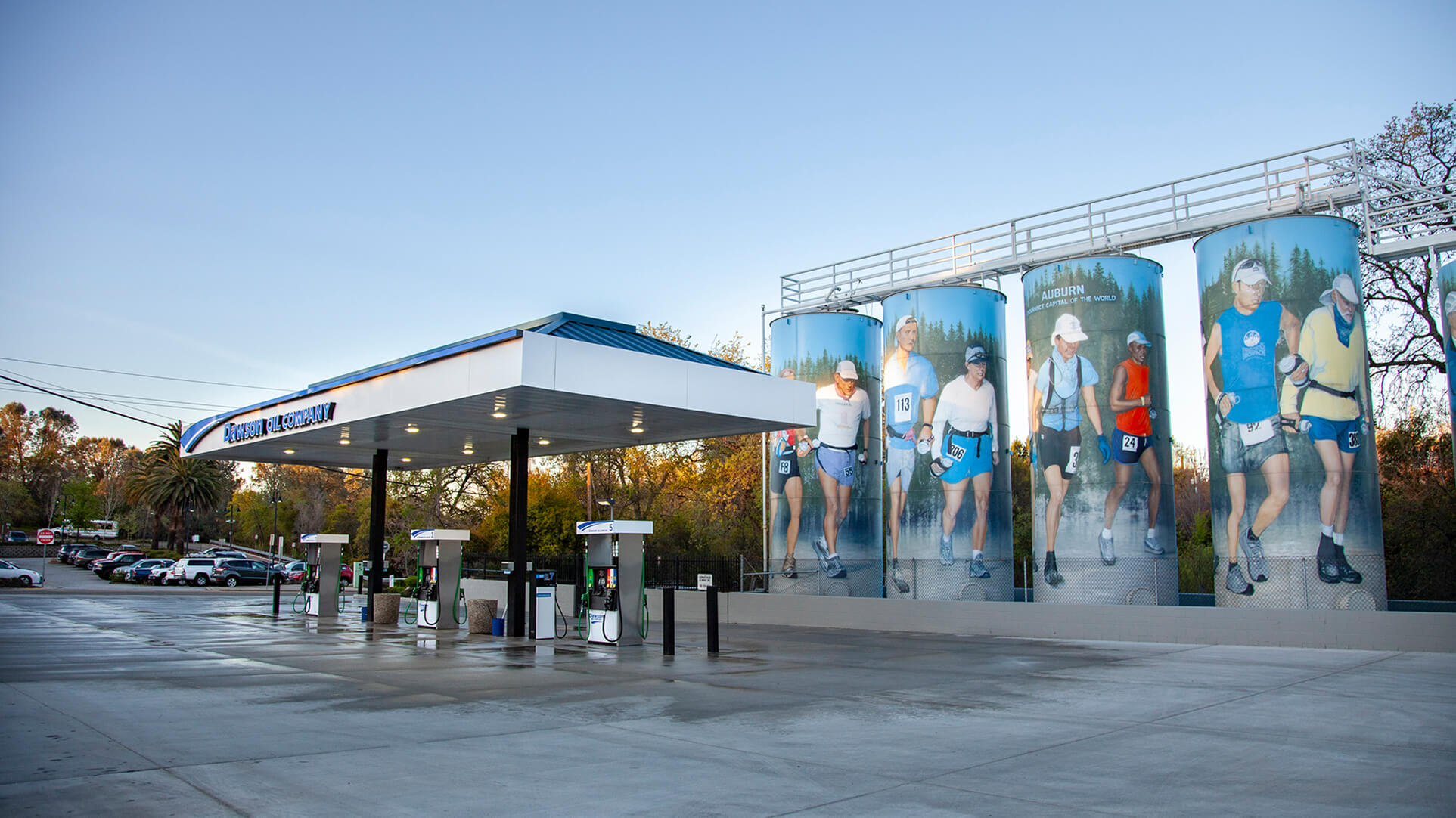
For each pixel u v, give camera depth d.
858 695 13.03
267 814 6.68
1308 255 23.19
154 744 9.16
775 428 24.20
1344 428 22.52
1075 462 26.09
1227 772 8.16
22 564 70.31
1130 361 25.98
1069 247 29.70
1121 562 25.33
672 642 18.20
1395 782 7.75
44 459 128.75
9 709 11.21
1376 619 18.56
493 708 11.74
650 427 24.11
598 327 21.56
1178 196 27.81
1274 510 22.86
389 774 7.96
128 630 23.80
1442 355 33.47
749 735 9.93
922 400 29.62
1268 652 18.70
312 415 24.05
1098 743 9.49
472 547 54.50
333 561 30.45
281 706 11.71
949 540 28.75
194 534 109.19
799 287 36.50
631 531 20.59
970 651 19.34
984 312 29.84
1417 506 33.00
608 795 7.31
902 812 6.82
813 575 31.00
